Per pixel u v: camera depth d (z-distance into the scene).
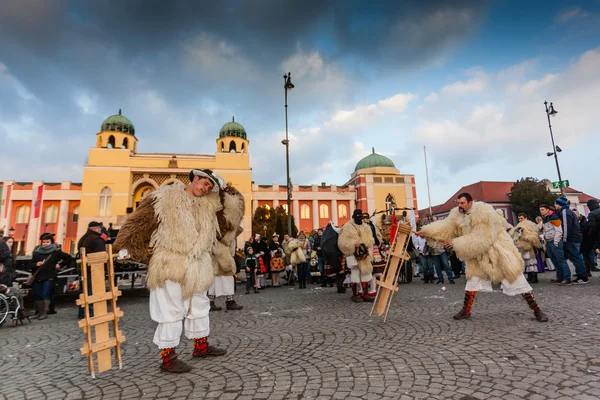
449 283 9.80
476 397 2.40
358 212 7.18
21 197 38.84
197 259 3.38
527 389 2.49
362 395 2.51
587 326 4.08
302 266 10.78
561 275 8.06
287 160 17.45
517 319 4.66
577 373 2.71
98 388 2.93
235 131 44.06
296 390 2.66
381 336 4.14
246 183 39.38
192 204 3.44
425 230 5.18
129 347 4.30
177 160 38.44
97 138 40.03
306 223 46.25
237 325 5.30
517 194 37.62
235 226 4.05
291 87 18.28
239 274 13.67
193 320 3.55
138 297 10.23
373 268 7.43
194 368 3.30
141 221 3.26
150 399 2.64
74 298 10.41
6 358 4.12
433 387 2.60
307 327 4.88
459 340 3.79
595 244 8.29
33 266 7.49
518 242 8.77
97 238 7.09
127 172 36.84
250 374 3.06
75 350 4.39
